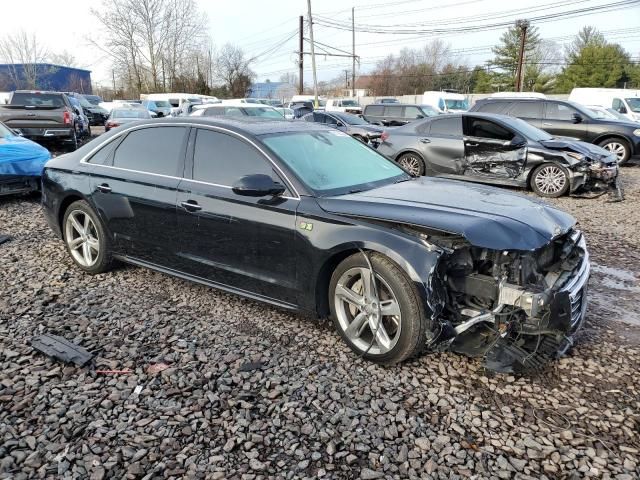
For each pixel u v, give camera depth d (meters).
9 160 7.44
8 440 2.56
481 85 67.12
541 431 2.69
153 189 4.23
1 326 3.79
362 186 3.83
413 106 18.98
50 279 4.78
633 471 2.41
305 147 4.02
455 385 3.09
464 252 3.14
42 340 3.52
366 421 2.75
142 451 2.50
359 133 14.35
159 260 4.36
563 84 60.75
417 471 2.41
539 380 3.16
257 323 3.89
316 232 3.39
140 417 2.76
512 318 3.02
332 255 3.35
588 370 3.29
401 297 3.08
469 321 3.04
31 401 2.88
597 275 5.17
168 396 2.95
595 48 58.00
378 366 3.29
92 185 4.67
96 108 30.83
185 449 2.52
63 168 4.96
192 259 4.10
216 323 3.89
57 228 5.13
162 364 3.29
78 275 4.90
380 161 4.47
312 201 3.49
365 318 3.33
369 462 2.46
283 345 3.56
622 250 6.02
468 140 9.83
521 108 13.46
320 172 3.81
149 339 3.62
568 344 3.27
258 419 2.76
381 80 70.06
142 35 53.41
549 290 2.96
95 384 3.05
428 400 2.94
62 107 14.21
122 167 4.55
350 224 3.29
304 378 3.15
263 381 3.11
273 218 3.57
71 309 4.11
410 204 3.33
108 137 4.79
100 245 4.75
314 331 3.76
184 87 54.03
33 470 2.37
